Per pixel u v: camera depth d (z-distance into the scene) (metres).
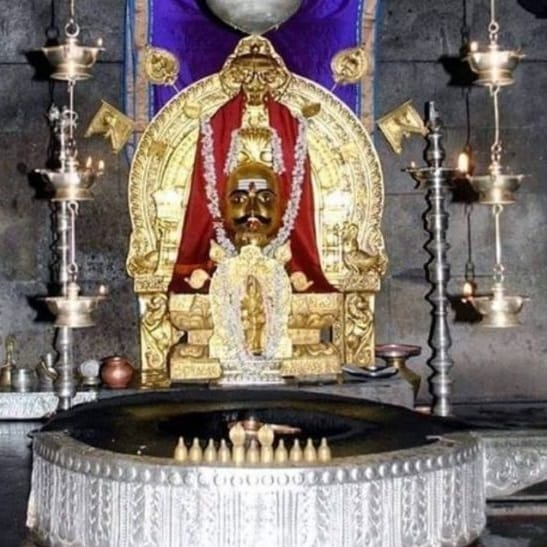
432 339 6.60
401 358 6.87
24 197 7.13
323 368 6.70
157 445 5.42
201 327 6.76
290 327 6.79
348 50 7.02
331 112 6.99
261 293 6.67
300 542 5.20
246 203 6.78
